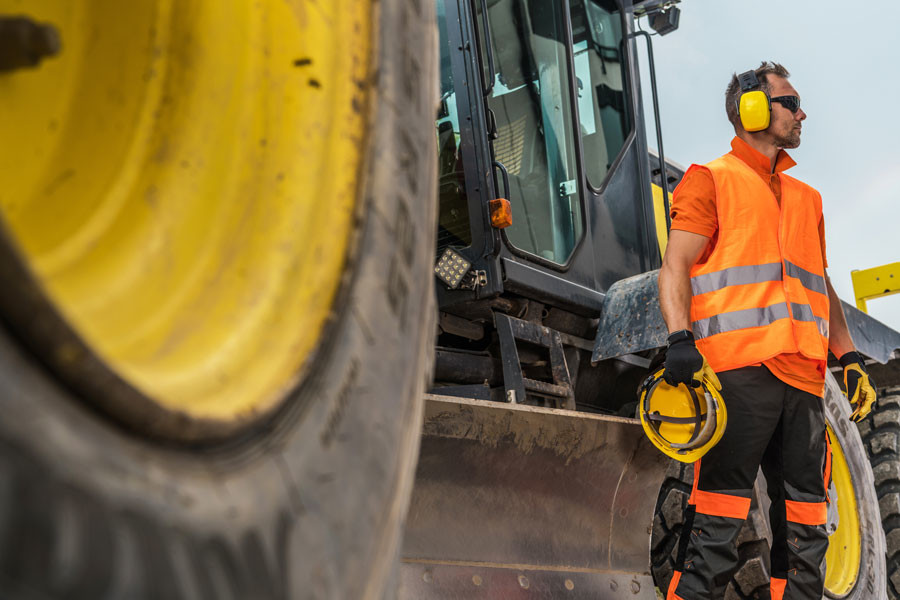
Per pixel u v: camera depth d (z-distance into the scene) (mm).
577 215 2789
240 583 541
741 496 2348
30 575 402
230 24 869
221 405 600
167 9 861
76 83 812
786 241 2453
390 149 876
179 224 796
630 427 2389
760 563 2719
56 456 429
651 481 2514
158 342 688
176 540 497
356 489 717
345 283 773
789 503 2480
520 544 2133
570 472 2275
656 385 2326
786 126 2527
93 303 699
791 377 2391
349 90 854
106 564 442
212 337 701
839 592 3275
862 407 2785
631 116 3209
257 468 602
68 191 776
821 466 2463
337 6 872
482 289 2379
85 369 446
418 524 1936
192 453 548
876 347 3936
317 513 654
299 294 746
